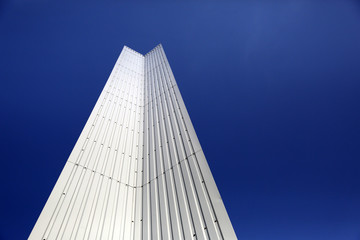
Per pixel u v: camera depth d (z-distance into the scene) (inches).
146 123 370.3
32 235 154.9
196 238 171.3
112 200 224.5
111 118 335.3
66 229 173.6
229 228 164.4
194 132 275.6
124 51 624.4
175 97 377.1
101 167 250.2
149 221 209.0
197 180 216.5
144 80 543.8
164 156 276.4
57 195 191.6
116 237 193.2
